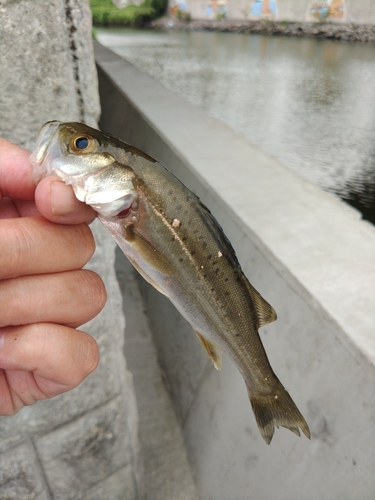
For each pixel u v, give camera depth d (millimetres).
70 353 131
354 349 183
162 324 426
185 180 373
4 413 156
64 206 115
